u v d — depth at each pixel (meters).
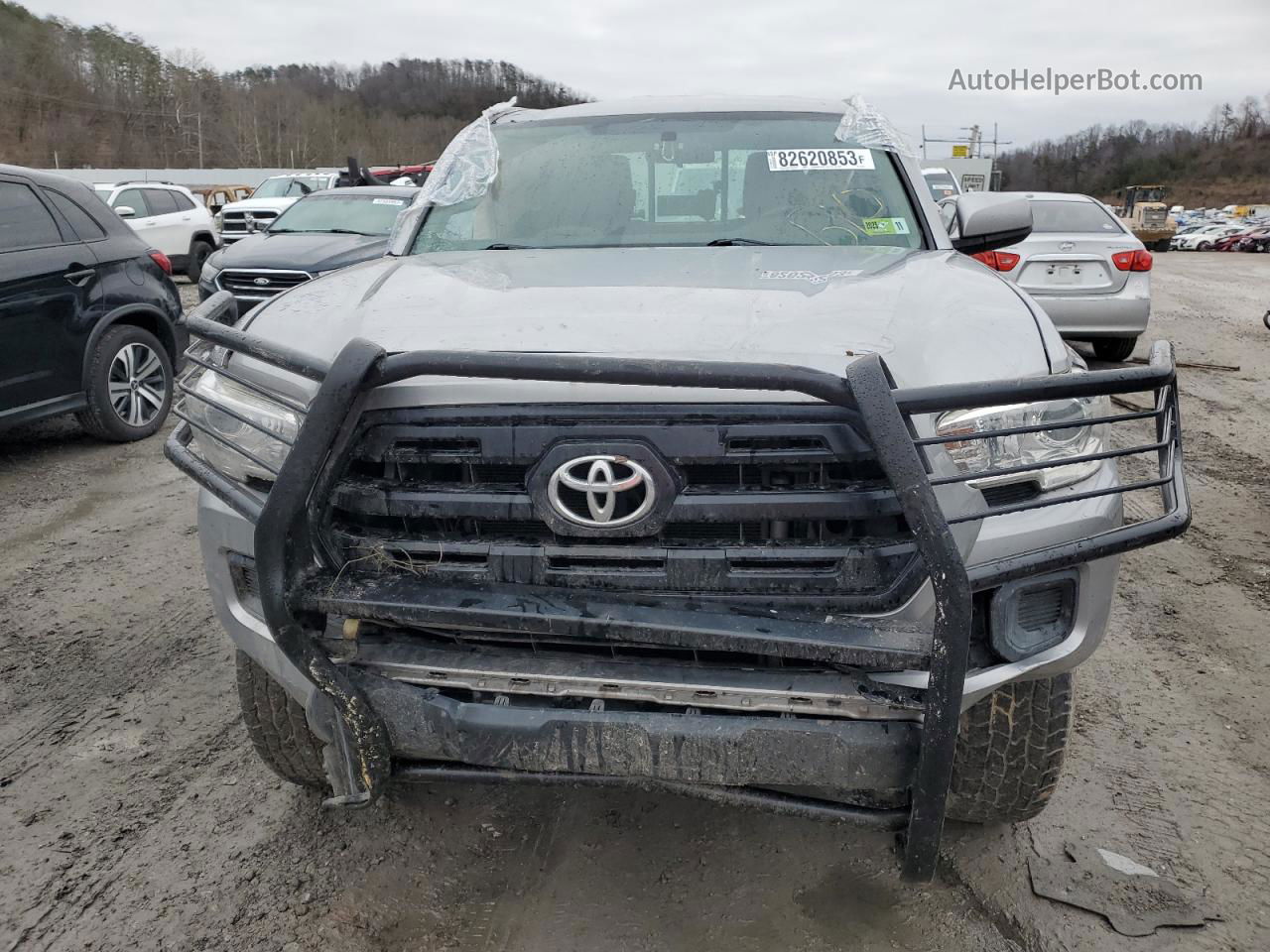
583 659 2.00
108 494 5.75
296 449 1.91
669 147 3.50
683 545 1.92
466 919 2.43
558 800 2.89
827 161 3.44
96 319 6.44
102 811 2.86
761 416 1.86
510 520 1.97
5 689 3.54
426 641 2.07
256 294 10.52
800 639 1.84
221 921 2.43
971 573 1.92
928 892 2.51
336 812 2.83
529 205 3.38
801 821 2.79
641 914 2.44
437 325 2.17
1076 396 1.88
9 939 2.37
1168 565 4.72
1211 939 2.35
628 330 2.10
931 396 1.83
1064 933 2.37
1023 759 2.38
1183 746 3.18
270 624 1.96
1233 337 12.62
